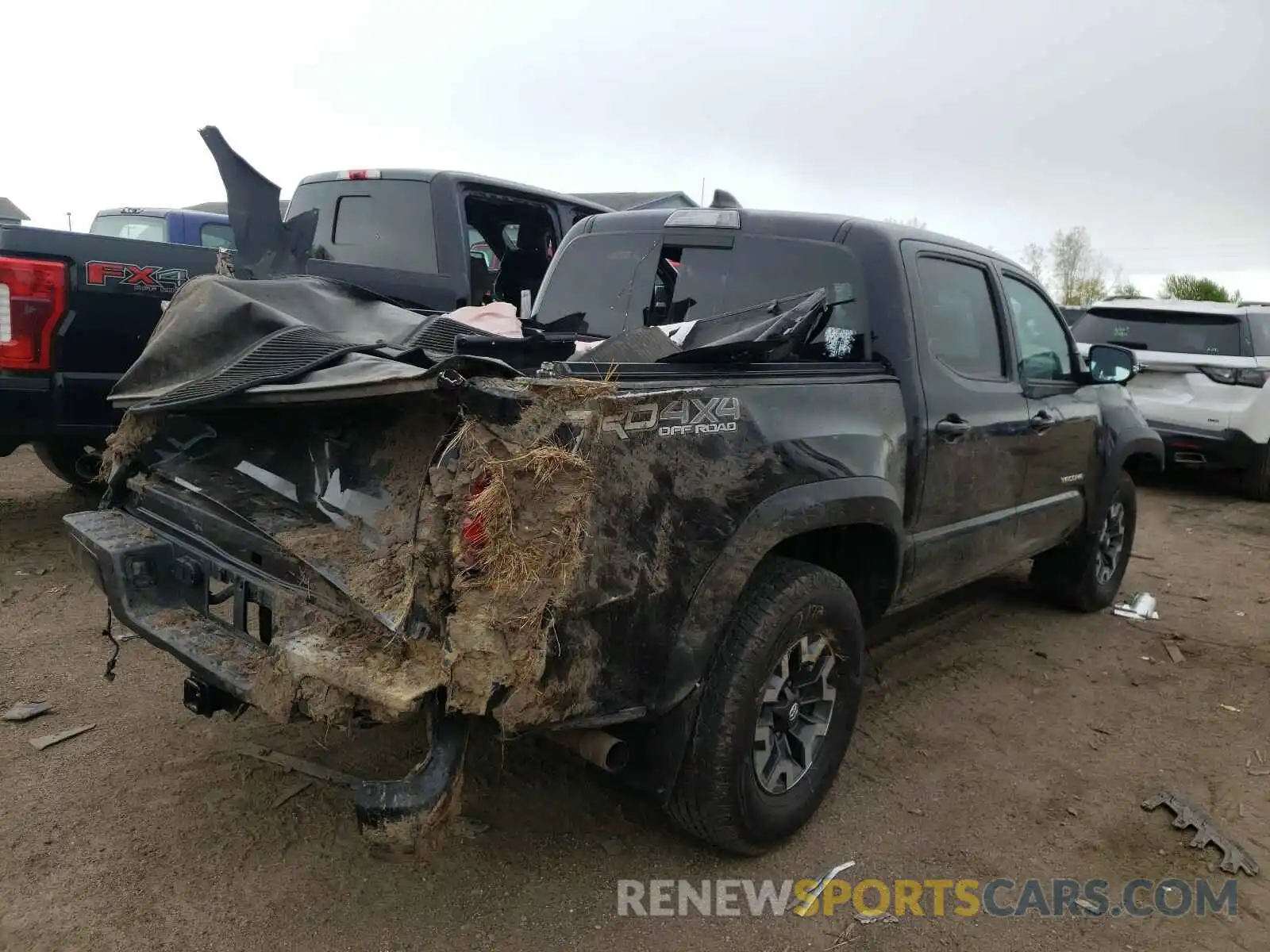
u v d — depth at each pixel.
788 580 2.99
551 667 2.26
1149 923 2.87
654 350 3.01
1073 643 5.33
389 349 2.82
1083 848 3.26
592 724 2.42
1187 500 9.88
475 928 2.66
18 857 2.84
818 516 3.04
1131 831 3.38
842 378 3.34
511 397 2.15
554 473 2.20
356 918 2.67
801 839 3.22
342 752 3.53
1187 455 9.78
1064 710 4.41
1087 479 5.28
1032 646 5.24
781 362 3.24
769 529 2.84
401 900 2.76
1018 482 4.50
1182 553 7.61
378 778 3.35
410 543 2.42
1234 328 9.77
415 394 2.27
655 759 2.75
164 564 3.08
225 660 2.69
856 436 3.26
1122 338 10.34
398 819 2.20
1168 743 4.09
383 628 2.34
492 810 3.25
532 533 2.18
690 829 2.94
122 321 5.43
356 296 3.62
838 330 3.71
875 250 3.71
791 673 3.12
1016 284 4.73
